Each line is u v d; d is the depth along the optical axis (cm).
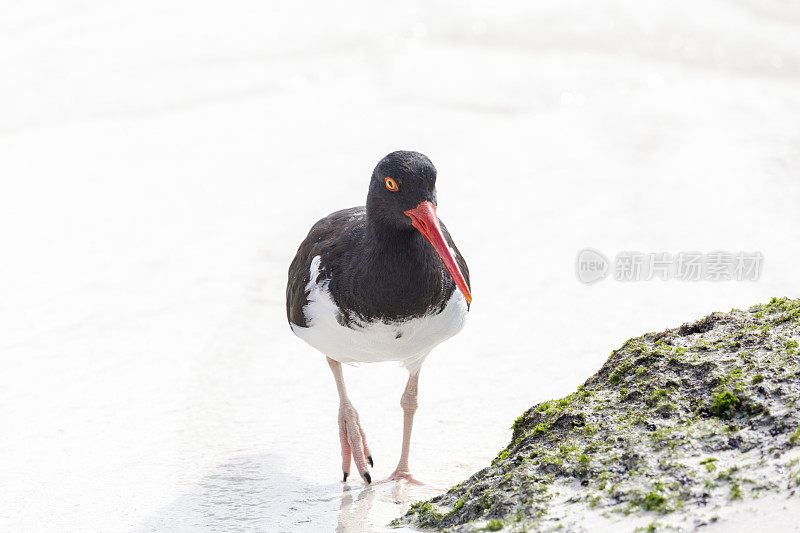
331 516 750
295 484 816
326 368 1066
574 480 609
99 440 897
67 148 1862
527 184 1619
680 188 1546
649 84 2175
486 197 1570
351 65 2380
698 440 602
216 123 1994
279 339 1132
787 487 538
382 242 755
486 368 1050
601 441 633
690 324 737
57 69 2270
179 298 1230
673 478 577
